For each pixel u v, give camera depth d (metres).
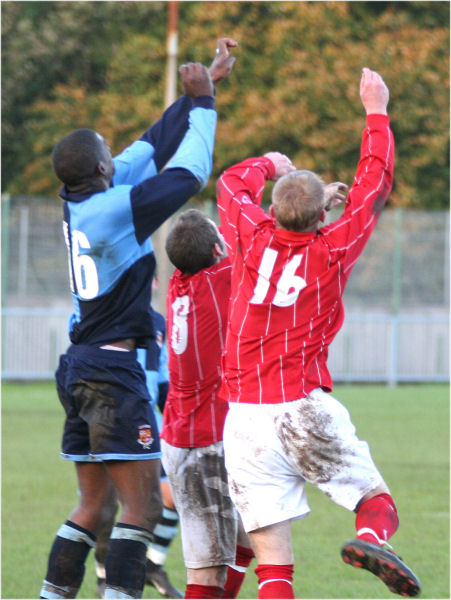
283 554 14.60
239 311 14.95
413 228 78.94
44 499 31.91
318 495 34.25
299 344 14.48
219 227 17.72
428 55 99.94
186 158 16.67
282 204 14.66
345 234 14.72
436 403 63.91
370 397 67.69
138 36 102.75
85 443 17.27
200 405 17.03
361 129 97.75
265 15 103.25
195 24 103.69
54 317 75.44
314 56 100.50
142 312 16.84
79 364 16.67
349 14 103.50
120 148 100.94
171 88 75.81
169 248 17.08
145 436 16.56
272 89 100.38
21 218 74.44
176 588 21.61
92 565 24.33
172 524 21.08
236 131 98.56
